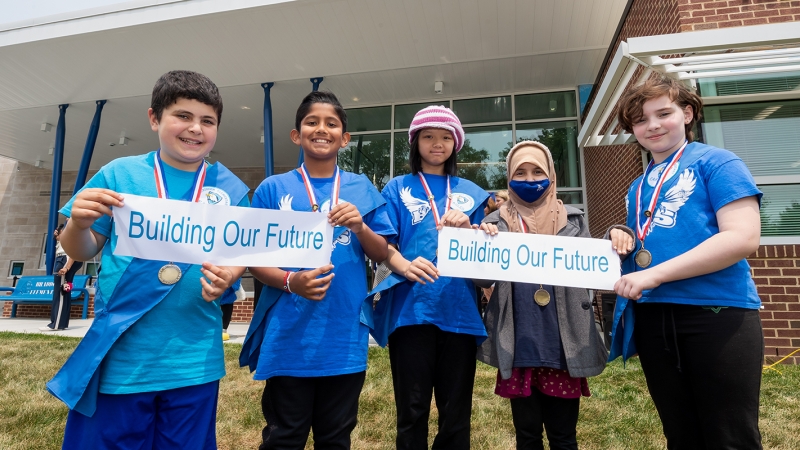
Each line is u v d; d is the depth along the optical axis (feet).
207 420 4.96
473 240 6.15
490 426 9.27
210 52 23.13
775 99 14.66
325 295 5.64
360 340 5.73
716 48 11.46
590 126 16.29
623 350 5.46
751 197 4.70
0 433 8.84
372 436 8.87
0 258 42.83
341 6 19.48
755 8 14.14
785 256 13.62
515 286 6.35
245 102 29.48
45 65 24.54
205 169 5.62
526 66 24.73
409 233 6.60
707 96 14.93
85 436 4.41
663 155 5.57
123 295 4.68
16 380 12.47
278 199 6.07
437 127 6.77
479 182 27.63
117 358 4.49
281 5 19.33
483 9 19.75
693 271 4.60
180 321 4.84
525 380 5.93
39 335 20.90
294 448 5.26
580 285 5.91
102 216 4.88
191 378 4.74
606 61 22.21
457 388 6.07
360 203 6.17
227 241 5.22
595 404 10.42
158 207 4.91
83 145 38.06
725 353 4.55
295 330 5.45
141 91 27.66
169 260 4.87
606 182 22.41
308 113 6.22
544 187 6.55
